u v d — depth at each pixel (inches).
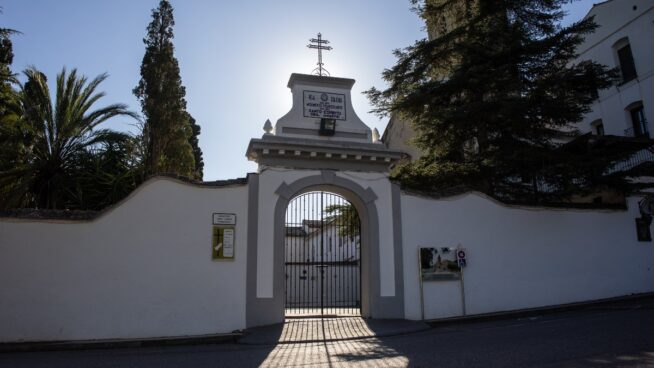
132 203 429.4
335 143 508.7
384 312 481.7
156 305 417.7
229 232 451.2
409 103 584.1
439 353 305.1
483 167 560.1
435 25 658.8
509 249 536.7
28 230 399.9
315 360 305.4
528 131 557.0
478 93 575.8
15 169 665.6
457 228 522.0
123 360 316.8
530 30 576.4
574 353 277.0
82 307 399.9
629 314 430.9
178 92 899.4
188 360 314.0
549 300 539.8
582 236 574.6
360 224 525.0
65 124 714.8
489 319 482.9
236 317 437.1
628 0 946.7
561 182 541.0
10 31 562.9
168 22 924.6
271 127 516.4
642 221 611.5
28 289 391.2
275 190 478.9
